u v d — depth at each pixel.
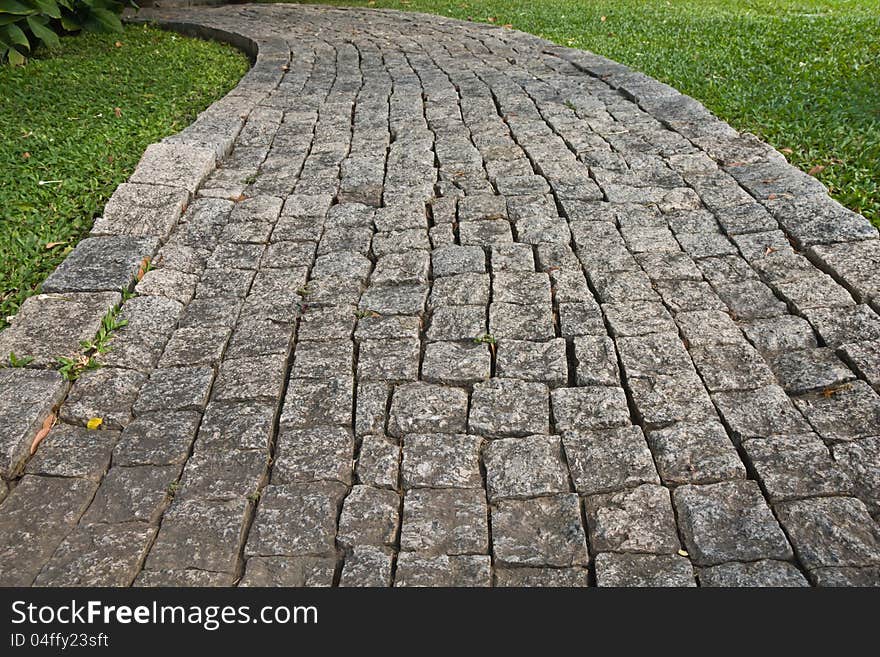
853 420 2.73
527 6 12.44
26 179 4.98
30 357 3.17
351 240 4.28
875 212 4.25
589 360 3.15
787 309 3.46
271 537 2.42
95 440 2.83
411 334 3.40
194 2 13.50
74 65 8.45
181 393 3.04
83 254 3.97
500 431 2.81
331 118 6.44
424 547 2.37
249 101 6.90
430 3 13.27
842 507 2.39
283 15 12.23
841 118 5.70
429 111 6.55
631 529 2.39
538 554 2.34
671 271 3.81
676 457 2.64
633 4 12.45
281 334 3.44
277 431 2.89
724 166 5.01
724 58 7.91
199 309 3.64
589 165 5.16
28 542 2.42
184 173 4.93
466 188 4.91
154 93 7.37
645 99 6.43
